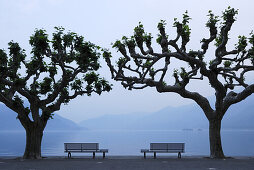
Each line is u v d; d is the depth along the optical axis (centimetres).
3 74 2138
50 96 2280
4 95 2147
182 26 1991
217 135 2150
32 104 2228
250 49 2000
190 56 2034
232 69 2066
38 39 1991
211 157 2141
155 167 1611
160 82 2131
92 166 1662
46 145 8175
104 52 2103
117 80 2138
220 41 2219
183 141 11038
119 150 6081
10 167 1633
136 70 2123
